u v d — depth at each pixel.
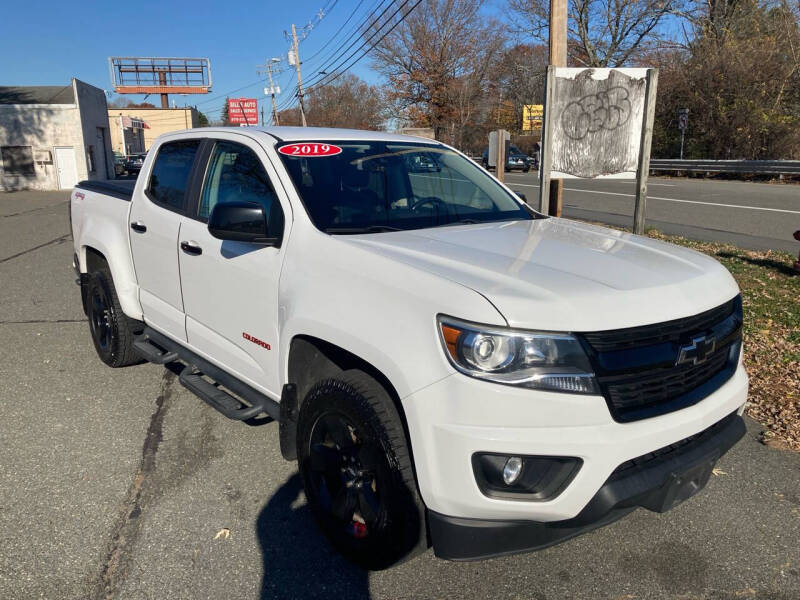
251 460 3.66
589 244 3.02
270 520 3.09
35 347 5.64
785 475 3.50
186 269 3.79
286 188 3.21
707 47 29.05
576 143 7.34
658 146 31.77
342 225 3.11
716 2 29.47
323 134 3.72
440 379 2.22
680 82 29.45
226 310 3.46
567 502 2.22
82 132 30.95
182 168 4.08
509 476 2.21
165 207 4.10
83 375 4.96
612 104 7.24
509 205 3.92
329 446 2.78
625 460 2.23
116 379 4.88
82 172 31.20
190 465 3.61
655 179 25.69
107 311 4.84
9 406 4.39
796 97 26.81
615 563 2.80
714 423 2.51
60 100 32.34
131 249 4.48
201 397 3.62
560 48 7.85
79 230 5.29
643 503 2.41
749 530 3.03
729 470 3.56
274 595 2.59
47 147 30.56
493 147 9.03
